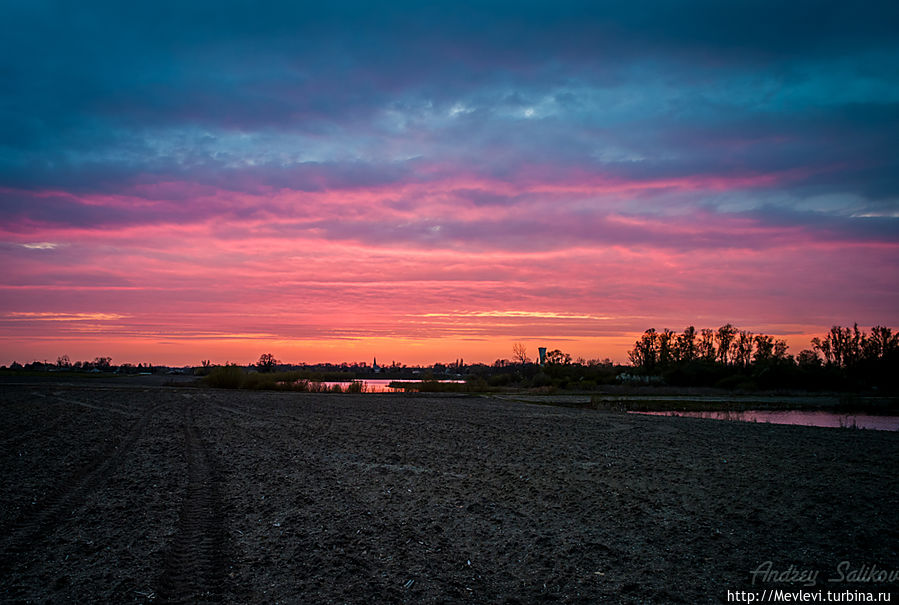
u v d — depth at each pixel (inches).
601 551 313.3
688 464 575.8
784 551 311.1
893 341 2652.6
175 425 925.8
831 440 767.7
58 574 274.1
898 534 337.1
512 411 1307.8
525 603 245.0
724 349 3592.5
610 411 1355.8
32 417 1031.6
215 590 255.4
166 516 379.9
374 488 466.9
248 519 373.7
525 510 398.9
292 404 1446.9
